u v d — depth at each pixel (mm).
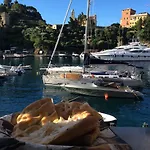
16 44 136500
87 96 24203
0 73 39531
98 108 20938
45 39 129500
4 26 142500
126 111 19703
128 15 174000
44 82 28016
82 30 133250
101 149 1910
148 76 42719
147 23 136875
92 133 2006
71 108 2494
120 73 27250
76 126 1960
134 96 22766
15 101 23688
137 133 2537
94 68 27531
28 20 161625
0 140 1772
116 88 23438
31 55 118500
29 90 29094
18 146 1762
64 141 1929
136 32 138500
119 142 2170
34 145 1808
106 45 120562
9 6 182250
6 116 2607
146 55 77438
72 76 26297
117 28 134000
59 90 27219
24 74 43250
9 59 95562
